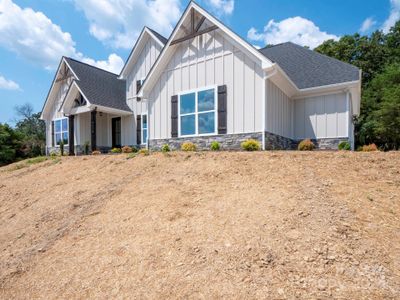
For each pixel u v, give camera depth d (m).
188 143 10.62
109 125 19.72
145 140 17.95
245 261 3.20
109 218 5.03
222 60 10.89
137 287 3.11
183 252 3.56
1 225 5.92
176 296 2.85
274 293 2.69
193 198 5.17
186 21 11.74
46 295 3.31
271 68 9.53
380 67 30.33
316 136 12.62
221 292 2.79
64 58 19.92
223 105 10.80
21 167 11.63
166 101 12.64
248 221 4.04
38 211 6.24
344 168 5.87
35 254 4.28
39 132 39.91
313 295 2.62
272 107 10.62
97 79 19.58
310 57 15.38
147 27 17.67
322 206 4.23
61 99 20.70
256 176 5.84
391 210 4.12
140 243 3.97
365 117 25.58
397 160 6.06
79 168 9.23
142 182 6.60
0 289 3.56
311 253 3.20
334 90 12.12
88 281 3.40
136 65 18.72
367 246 3.26
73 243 4.41
